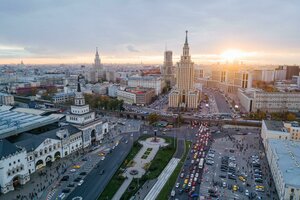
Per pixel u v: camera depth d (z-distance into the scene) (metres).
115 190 147.75
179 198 140.50
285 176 135.50
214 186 153.25
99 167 178.88
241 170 174.25
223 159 191.12
